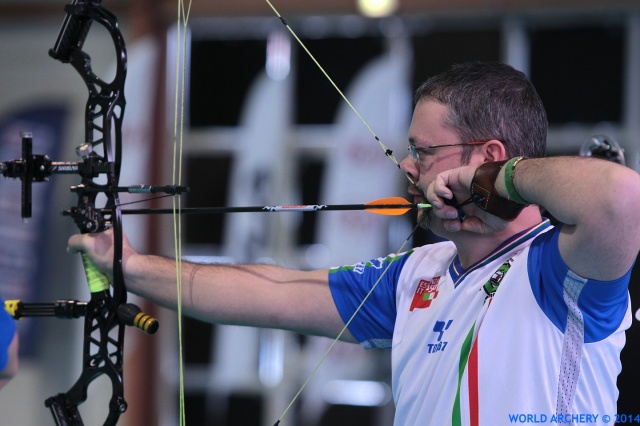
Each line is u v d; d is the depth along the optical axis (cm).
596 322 648
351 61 2041
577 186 600
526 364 658
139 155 1994
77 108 2064
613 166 596
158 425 2012
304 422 1967
